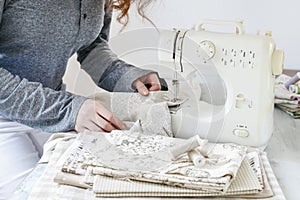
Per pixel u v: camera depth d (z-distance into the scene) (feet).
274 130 4.21
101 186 2.82
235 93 3.64
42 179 2.97
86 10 4.44
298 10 6.98
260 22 7.17
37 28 4.25
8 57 4.42
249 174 3.02
